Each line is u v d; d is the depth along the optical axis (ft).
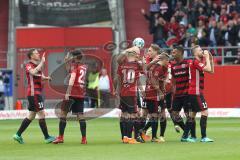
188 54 369.91
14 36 397.19
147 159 153.48
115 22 418.10
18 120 337.72
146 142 201.16
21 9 405.39
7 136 234.17
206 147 181.16
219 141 201.36
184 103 202.18
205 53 197.36
